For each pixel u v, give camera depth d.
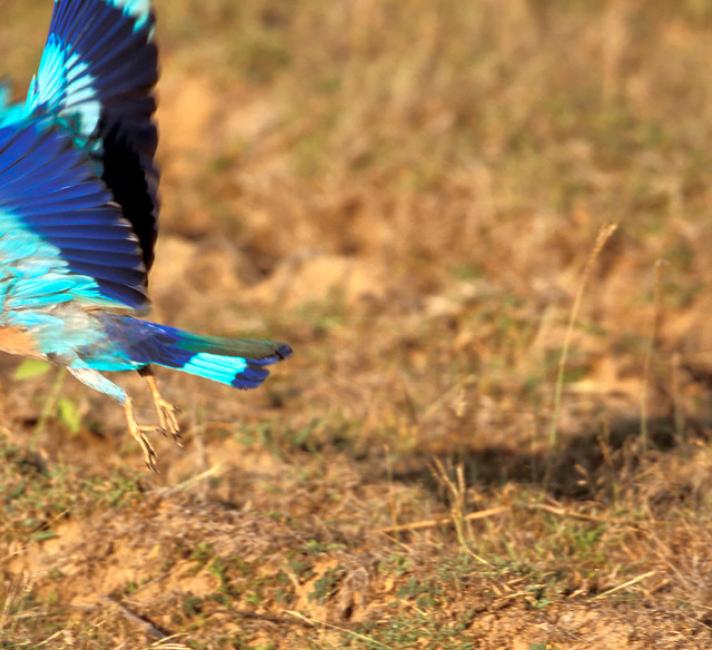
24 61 26.70
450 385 17.22
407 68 25.91
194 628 12.15
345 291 20.05
